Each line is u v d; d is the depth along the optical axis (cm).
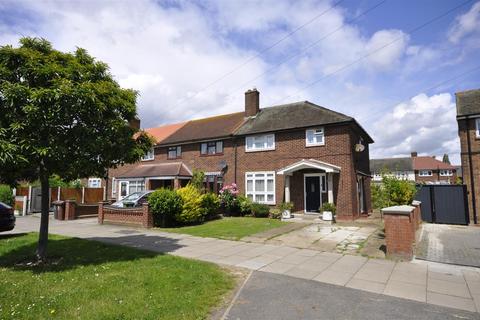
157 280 640
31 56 736
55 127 736
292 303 545
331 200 1703
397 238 862
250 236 1220
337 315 498
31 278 660
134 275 675
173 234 1299
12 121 698
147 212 1511
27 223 1736
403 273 730
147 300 531
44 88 714
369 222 1625
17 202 2241
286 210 1781
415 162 6025
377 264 811
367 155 2409
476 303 552
